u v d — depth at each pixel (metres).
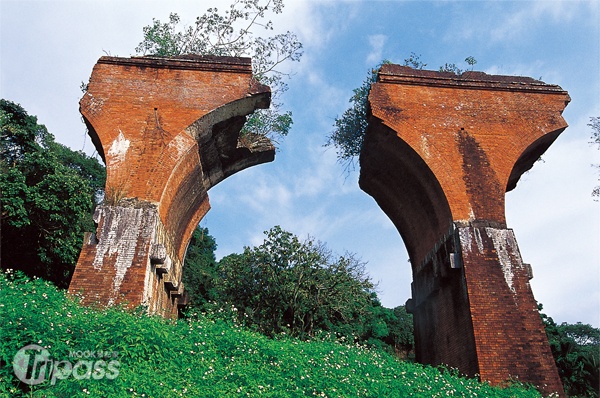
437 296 13.95
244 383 7.49
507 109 14.04
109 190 12.02
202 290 32.53
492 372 10.68
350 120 17.59
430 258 14.27
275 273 22.91
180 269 16.08
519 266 11.96
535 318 11.34
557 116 14.04
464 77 14.52
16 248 19.27
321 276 23.00
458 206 12.66
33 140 23.45
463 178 13.01
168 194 12.70
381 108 13.66
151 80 13.59
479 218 12.55
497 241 12.22
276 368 8.31
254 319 21.95
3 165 20.69
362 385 8.22
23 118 22.95
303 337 21.66
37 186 18.98
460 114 13.86
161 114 13.14
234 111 13.81
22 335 6.81
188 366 7.59
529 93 14.35
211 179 16.52
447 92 14.18
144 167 12.41
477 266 11.88
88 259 11.13
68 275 20.88
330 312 24.05
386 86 14.05
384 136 13.97
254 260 23.25
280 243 23.12
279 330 22.14
